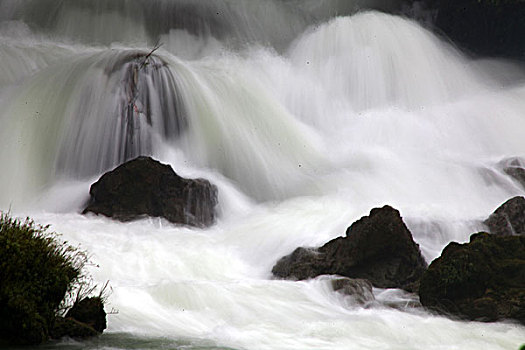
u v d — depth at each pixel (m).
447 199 47.62
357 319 26.14
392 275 33.06
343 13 81.12
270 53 72.56
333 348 22.70
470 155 57.19
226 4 75.62
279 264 34.50
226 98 55.62
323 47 71.62
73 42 67.12
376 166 51.81
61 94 50.97
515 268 29.28
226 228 42.00
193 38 72.00
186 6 73.19
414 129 59.34
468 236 38.19
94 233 36.03
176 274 33.09
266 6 77.62
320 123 63.56
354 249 33.19
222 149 52.66
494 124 61.50
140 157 42.28
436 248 37.62
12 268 20.34
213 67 61.72
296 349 22.22
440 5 81.94
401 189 48.44
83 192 44.88
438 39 74.88
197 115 53.03
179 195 41.72
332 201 46.06
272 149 54.41
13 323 19.89
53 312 20.72
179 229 40.09
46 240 23.12
